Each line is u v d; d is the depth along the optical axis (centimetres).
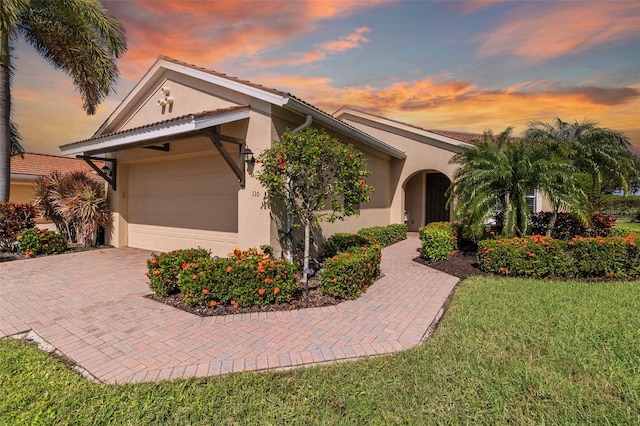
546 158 854
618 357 359
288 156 611
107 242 1158
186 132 678
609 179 1038
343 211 634
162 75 920
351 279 581
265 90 684
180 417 269
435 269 830
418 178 1730
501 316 480
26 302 558
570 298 559
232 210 848
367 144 1164
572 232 1006
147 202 1077
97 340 416
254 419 267
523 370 333
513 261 733
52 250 998
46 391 304
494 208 849
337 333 440
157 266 582
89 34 1113
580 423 260
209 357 373
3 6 899
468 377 324
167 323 469
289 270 559
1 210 1009
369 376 329
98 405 284
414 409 278
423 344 401
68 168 2238
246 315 500
